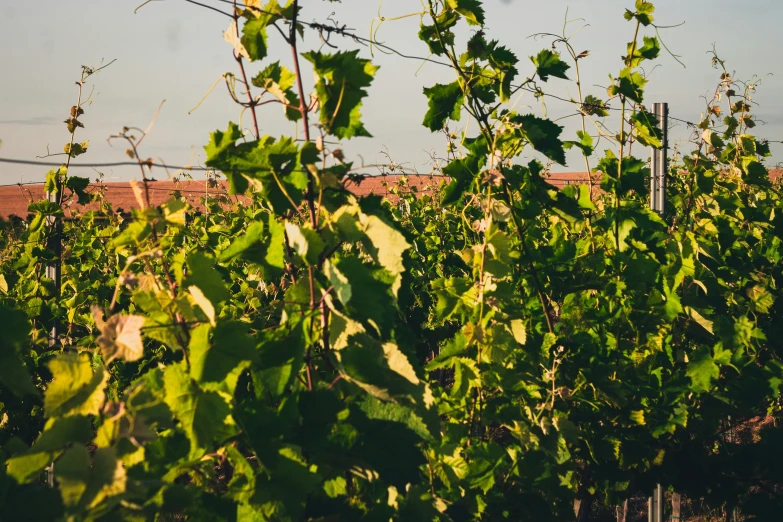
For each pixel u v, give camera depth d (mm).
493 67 3217
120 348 1576
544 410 2875
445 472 2588
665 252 3967
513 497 2775
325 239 2016
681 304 4055
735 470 3854
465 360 2871
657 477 3902
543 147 3221
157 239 1920
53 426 1540
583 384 3482
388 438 2023
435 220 7469
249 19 2057
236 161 2008
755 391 3967
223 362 1782
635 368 3939
